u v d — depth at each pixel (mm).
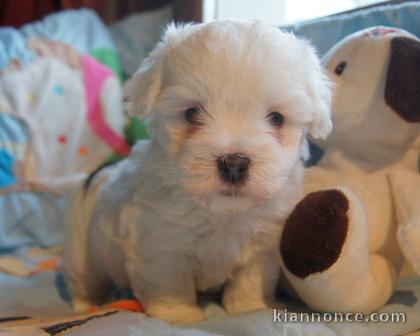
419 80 286
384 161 305
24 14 726
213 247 292
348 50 312
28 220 536
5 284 414
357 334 250
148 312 301
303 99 262
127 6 756
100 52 650
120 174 342
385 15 348
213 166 238
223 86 245
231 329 257
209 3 592
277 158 247
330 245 250
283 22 534
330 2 525
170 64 269
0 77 580
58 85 596
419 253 256
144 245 295
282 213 291
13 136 556
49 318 315
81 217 372
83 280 372
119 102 621
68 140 581
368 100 297
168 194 284
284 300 323
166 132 269
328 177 310
